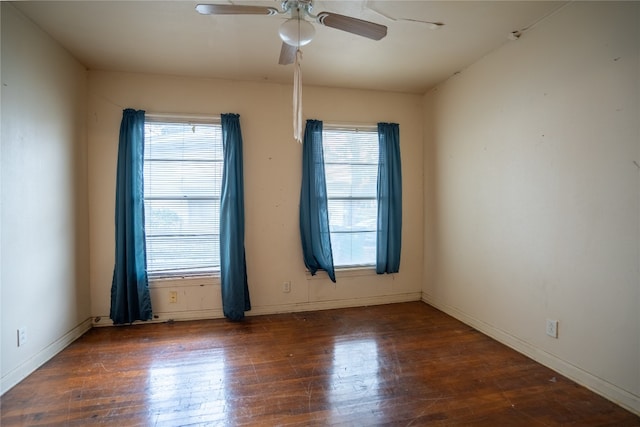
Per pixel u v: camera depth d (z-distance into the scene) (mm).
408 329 3176
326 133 3752
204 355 2643
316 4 2191
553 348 2391
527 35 2553
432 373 2369
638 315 1879
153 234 3357
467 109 3234
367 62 3102
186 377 2314
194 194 3420
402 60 3066
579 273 2193
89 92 3166
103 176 3209
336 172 3791
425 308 3787
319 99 3691
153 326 3236
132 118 3172
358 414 1920
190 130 3398
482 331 3092
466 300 3309
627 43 1897
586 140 2133
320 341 2908
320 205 3633
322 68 3225
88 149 3164
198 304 3438
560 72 2295
